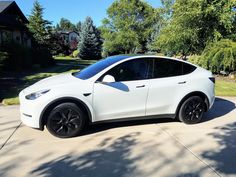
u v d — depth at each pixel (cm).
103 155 533
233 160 518
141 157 525
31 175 455
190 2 1762
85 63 3472
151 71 690
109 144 588
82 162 503
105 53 6103
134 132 662
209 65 1689
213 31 1784
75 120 623
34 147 569
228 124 736
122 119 668
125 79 663
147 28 5791
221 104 967
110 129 682
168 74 707
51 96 605
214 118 792
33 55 2441
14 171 468
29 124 614
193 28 1823
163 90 690
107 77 632
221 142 606
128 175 457
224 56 1614
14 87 1263
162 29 2108
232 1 1708
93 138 622
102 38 6209
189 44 1914
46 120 615
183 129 690
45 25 3588
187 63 739
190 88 718
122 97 655
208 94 743
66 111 618
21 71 2002
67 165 491
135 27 5828
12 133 648
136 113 674
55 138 619
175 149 564
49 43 3619
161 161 509
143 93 671
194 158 523
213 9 1694
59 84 627
